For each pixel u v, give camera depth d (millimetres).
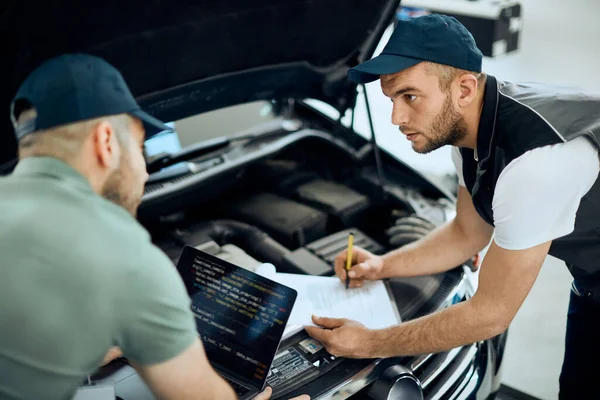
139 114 1119
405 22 1437
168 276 1066
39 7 1459
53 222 1002
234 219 2344
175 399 1154
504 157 1455
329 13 2010
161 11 1679
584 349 1944
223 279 1599
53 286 985
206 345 1580
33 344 987
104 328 1019
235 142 2535
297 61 2137
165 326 1057
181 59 1864
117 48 1703
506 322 1551
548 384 2508
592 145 1448
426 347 1595
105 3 1563
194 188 2285
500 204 1457
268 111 2783
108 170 1081
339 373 1605
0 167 1713
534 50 5531
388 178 2432
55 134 1042
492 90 1482
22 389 1020
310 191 2420
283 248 2137
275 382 1565
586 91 1562
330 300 1822
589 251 1674
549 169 1396
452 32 1406
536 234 1438
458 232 1915
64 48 1612
